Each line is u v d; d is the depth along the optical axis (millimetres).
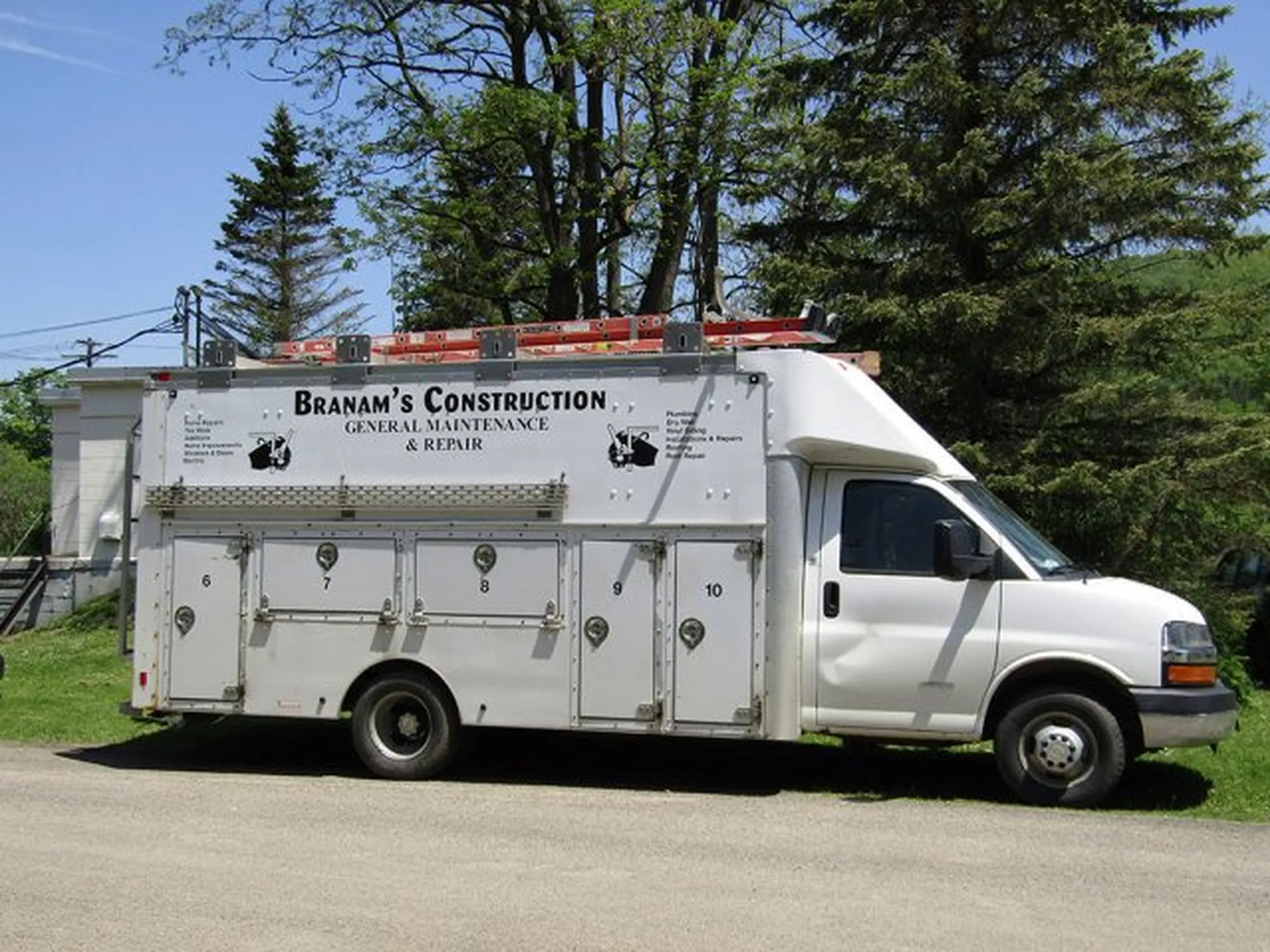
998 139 15164
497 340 9875
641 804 9023
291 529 10133
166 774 10188
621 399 9562
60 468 23219
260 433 10234
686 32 21125
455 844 7766
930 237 15656
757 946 5863
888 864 7340
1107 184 14109
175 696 10273
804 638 9289
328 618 10008
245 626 10172
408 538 9898
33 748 11344
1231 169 14766
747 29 22547
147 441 10477
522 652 9641
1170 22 15938
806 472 9453
